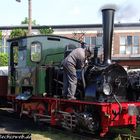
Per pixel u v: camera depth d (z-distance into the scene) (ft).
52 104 37.60
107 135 35.19
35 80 39.55
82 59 34.68
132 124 33.78
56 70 38.86
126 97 34.76
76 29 108.88
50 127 39.65
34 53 40.50
